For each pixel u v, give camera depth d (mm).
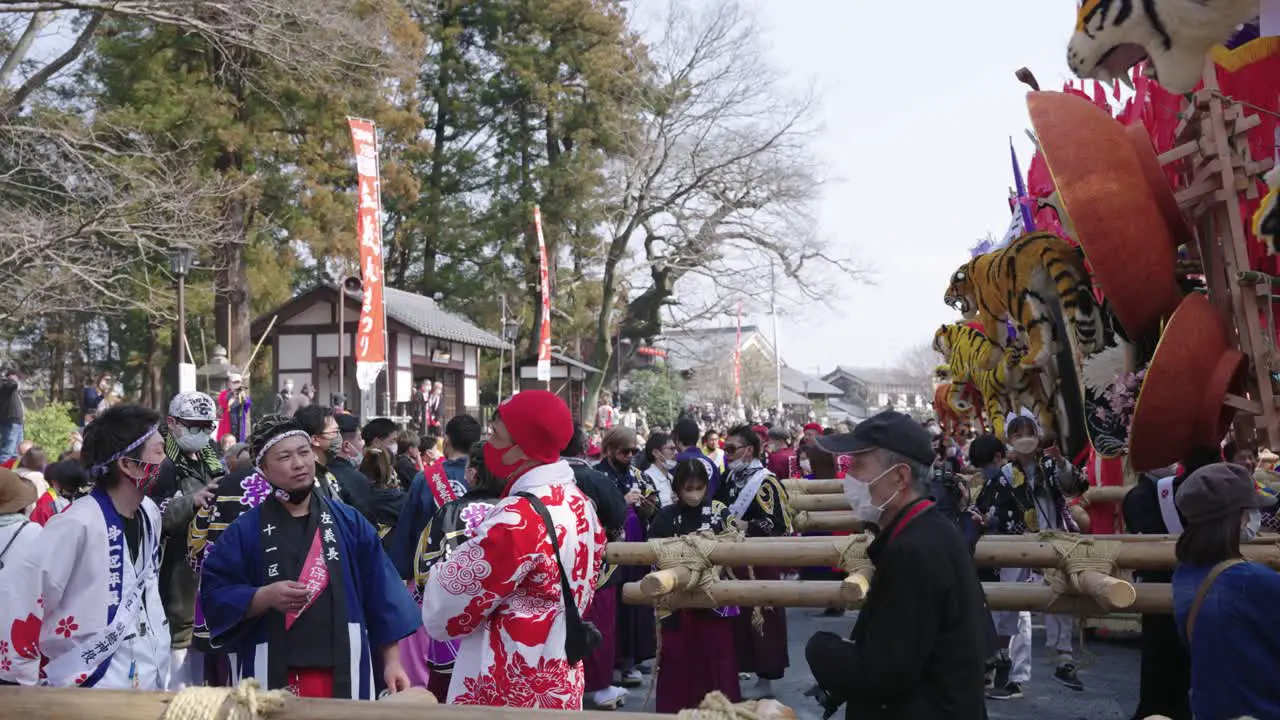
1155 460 6457
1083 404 8742
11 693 2537
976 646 3062
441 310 36125
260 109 27078
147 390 32531
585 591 3646
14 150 18984
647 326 44875
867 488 3236
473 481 5449
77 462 6312
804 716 7020
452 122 41438
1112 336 8516
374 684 4160
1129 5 6531
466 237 39500
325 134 28609
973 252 11641
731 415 39875
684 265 42250
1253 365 6414
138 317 28203
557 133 39969
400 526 6031
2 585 3516
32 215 18062
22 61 20812
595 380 40719
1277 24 5781
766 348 73438
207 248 26031
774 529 7371
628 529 8391
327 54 19969
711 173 40812
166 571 6121
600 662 7207
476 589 3365
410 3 38500
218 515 4785
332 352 28938
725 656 6441
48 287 18250
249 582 3975
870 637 3039
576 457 7062
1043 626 10289
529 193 39188
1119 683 7652
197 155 25266
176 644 6137
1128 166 6738
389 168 32719
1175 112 7121
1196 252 7328
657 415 45188
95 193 18562
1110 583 4445
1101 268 6691
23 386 28922
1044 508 7773
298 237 28938
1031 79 7727
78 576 3654
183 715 2455
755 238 41031
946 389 15133
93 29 19547
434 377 32594
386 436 7426
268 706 2455
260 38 18797
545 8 39000
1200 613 3375
